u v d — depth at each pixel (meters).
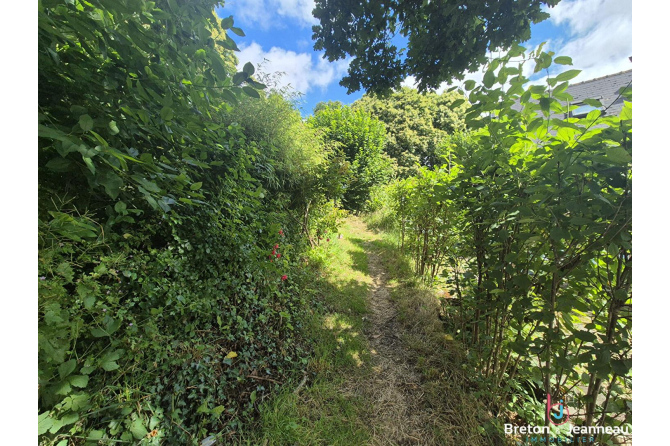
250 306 1.94
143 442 1.00
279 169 3.28
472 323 1.89
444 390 1.61
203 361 1.38
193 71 1.33
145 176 1.18
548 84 1.05
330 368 1.75
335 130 9.02
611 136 0.87
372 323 2.40
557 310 1.13
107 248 1.23
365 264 3.90
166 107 1.12
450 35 1.84
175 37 1.24
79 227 0.91
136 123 1.20
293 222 3.64
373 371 1.78
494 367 1.61
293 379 1.63
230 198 2.18
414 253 3.92
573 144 0.97
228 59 2.71
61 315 0.87
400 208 4.32
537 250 1.29
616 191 0.92
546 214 1.03
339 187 4.04
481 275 1.73
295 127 3.52
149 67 1.18
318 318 2.28
